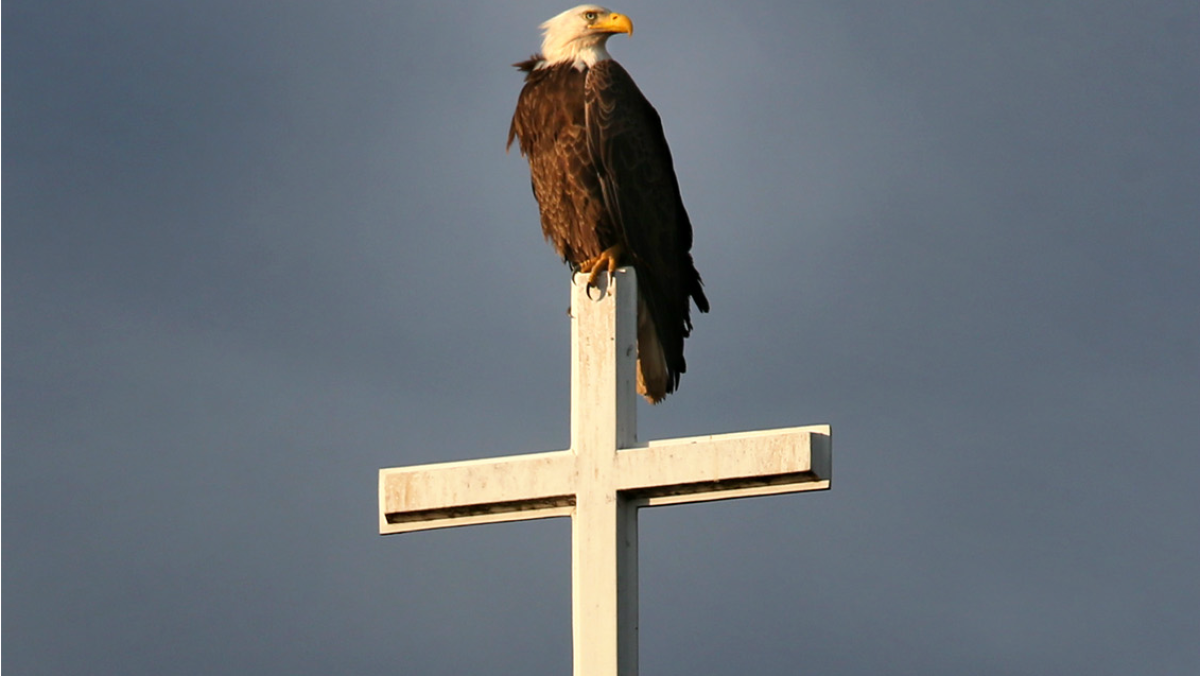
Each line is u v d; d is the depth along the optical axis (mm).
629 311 11109
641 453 10898
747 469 10609
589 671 10844
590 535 10961
